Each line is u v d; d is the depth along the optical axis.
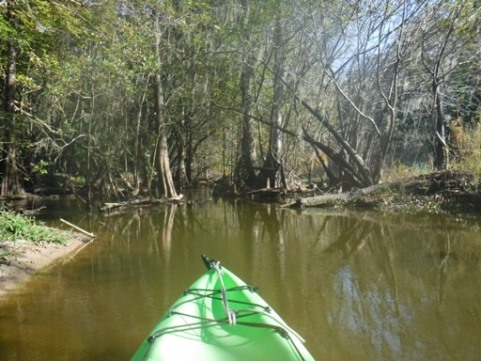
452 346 6.07
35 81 19.19
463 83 23.52
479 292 8.24
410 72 23.42
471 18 18.66
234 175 28.56
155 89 23.31
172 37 25.80
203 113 30.55
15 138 16.89
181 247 12.41
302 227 15.64
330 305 7.69
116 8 20.36
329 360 5.72
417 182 18.70
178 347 4.75
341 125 22.27
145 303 7.82
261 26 22.25
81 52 21.34
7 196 21.56
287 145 27.45
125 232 14.75
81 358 5.83
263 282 9.05
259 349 4.90
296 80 22.39
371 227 15.02
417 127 26.92
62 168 26.86
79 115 24.62
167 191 23.22
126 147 25.05
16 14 13.77
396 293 8.27
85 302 7.86
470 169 18.09
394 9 19.03
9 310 7.48
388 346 6.09
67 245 12.05
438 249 11.60
